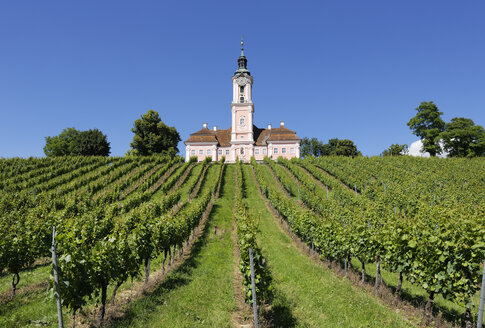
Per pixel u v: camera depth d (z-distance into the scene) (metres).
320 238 15.06
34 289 11.14
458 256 8.23
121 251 9.63
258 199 33.94
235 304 9.93
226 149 71.75
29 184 35.59
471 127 61.72
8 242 11.06
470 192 30.94
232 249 17.36
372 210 20.89
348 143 83.62
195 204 24.25
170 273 12.72
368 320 8.36
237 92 73.38
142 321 8.12
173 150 66.56
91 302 9.49
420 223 10.58
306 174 45.47
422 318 8.66
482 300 6.44
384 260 11.16
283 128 74.19
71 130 76.62
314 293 10.50
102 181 38.62
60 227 15.42
